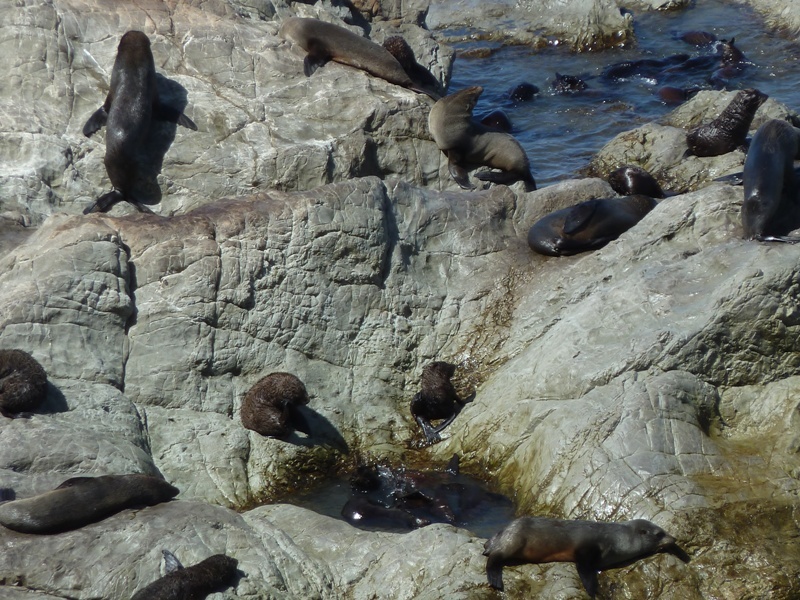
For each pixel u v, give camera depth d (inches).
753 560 775.1
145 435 938.1
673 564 778.2
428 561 781.3
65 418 895.1
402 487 906.7
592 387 908.0
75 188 1223.5
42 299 946.1
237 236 1026.7
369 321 1066.7
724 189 1066.1
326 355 1042.7
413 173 1358.3
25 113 1244.5
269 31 1424.7
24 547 745.6
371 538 812.0
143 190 1234.0
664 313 940.0
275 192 1076.5
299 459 964.6
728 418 911.7
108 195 1209.4
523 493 881.5
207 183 1237.7
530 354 995.3
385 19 1716.3
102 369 950.4
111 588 730.8
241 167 1243.2
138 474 824.3
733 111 1485.0
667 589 766.5
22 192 1186.0
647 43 2284.7
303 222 1047.0
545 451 884.6
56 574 730.2
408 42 1670.8
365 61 1393.9
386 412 1026.7
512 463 916.6
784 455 863.7
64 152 1226.0
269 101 1318.9
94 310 966.4
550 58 2261.3
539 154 1718.8
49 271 963.3
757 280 906.1
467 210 1160.2
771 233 1013.8
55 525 762.2
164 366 976.9
